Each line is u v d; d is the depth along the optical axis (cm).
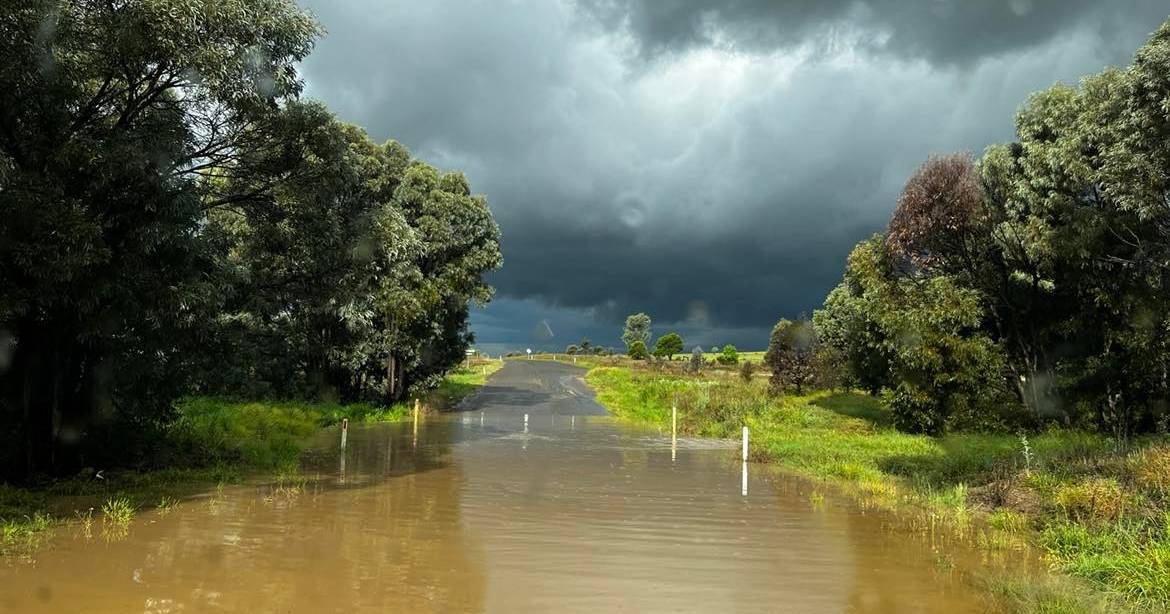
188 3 1077
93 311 1153
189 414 2055
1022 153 2389
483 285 3719
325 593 684
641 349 9906
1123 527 922
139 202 1140
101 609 620
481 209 3597
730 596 713
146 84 1209
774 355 4091
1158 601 700
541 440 2312
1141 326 2106
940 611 677
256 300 1661
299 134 1387
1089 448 1569
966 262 2627
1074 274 2308
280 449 1744
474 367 7581
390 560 809
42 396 1229
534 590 716
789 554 884
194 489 1239
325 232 1539
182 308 1223
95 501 1098
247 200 1507
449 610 647
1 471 1205
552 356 12150
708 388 3769
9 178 946
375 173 3366
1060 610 667
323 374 3228
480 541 913
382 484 1355
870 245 2756
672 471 1630
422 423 2917
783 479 1527
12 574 713
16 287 1027
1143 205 1541
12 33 953
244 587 693
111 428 1416
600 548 894
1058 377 2445
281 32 1225
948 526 1058
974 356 2406
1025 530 1016
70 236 978
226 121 1347
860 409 3212
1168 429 2088
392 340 3203
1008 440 2038
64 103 1106
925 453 1909
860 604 696
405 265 2842
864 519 1108
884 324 2566
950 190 2494
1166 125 1459
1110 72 1967
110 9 1100
